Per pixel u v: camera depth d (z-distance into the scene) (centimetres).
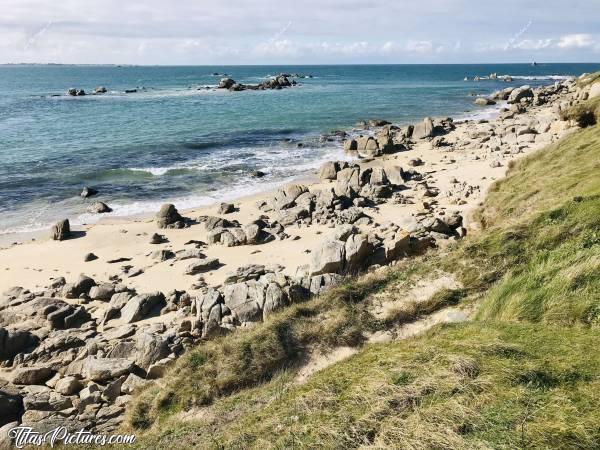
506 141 4809
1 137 6003
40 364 1617
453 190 3347
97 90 13600
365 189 3534
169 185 4097
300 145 5703
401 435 748
